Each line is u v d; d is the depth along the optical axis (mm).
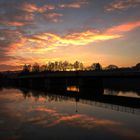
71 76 114188
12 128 38406
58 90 122688
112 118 45781
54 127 38812
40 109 59656
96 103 65812
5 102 75625
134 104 62406
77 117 47656
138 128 37000
